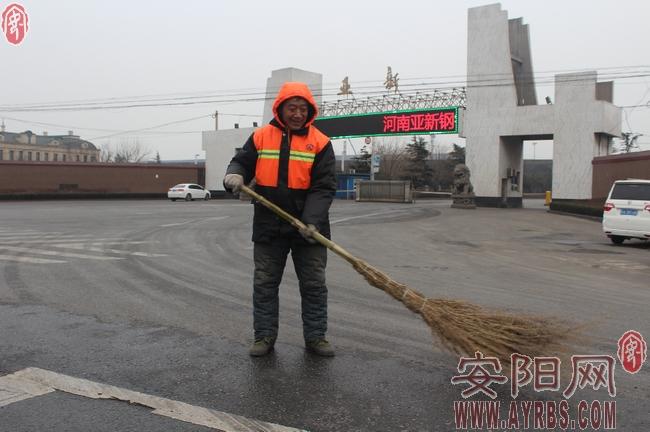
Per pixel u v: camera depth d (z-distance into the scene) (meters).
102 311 5.36
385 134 33.31
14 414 3.01
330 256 10.09
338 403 3.22
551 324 3.73
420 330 4.80
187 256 9.55
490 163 29.62
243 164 4.07
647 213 12.76
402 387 3.48
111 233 13.54
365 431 2.88
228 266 8.44
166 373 3.66
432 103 31.69
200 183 47.00
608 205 13.34
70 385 3.43
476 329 3.61
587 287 7.36
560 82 27.28
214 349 4.19
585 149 26.73
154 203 33.41
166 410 3.08
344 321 5.09
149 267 8.20
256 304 4.10
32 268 7.89
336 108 35.94
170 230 14.76
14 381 3.49
